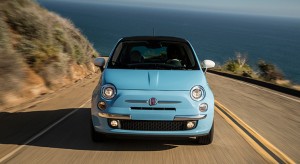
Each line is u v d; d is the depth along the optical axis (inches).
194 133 202.5
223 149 220.1
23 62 462.0
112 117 198.2
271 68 893.8
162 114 196.4
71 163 188.2
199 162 194.7
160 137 203.0
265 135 264.1
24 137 239.6
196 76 218.1
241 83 717.3
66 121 290.7
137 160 194.7
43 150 210.7
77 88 522.3
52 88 495.5
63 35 674.2
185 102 199.3
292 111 385.7
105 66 234.5
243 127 286.7
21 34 511.5
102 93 203.9
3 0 519.8
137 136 201.0
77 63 741.9
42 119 298.5
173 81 208.7
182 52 252.5
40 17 567.5
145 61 247.0
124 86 203.6
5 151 208.5
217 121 305.3
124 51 248.4
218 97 469.7
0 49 379.6
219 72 1043.9
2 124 279.0
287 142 247.1
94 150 211.5
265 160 202.2
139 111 196.4
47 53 532.7
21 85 400.5
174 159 198.1
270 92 571.2
